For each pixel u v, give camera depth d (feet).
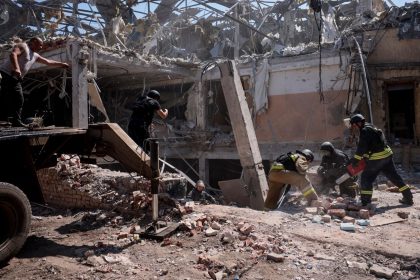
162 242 13.92
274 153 43.96
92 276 11.26
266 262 12.07
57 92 53.36
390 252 12.46
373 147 19.03
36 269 11.98
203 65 50.72
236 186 24.90
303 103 42.34
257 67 45.21
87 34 58.49
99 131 16.03
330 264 11.89
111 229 16.22
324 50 40.57
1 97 16.39
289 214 17.65
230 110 25.16
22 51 15.98
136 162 15.31
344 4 63.05
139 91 59.31
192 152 50.11
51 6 57.98
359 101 37.91
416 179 30.73
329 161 22.97
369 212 17.76
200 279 10.93
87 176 21.59
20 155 14.10
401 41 38.24
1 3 53.88
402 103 43.96
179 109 58.44
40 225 17.66
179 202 17.92
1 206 12.22
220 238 14.03
